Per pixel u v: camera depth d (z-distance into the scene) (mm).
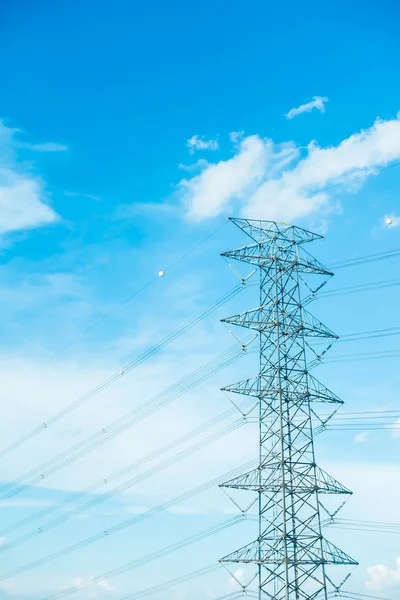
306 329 76500
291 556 66125
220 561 68875
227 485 70688
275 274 78000
